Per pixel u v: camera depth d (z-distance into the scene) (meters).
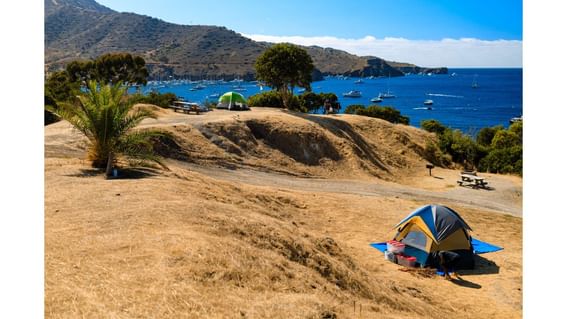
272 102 48.66
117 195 10.06
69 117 13.89
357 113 55.38
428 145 38.41
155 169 14.80
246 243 8.17
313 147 28.72
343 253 10.84
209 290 5.83
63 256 6.17
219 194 13.12
